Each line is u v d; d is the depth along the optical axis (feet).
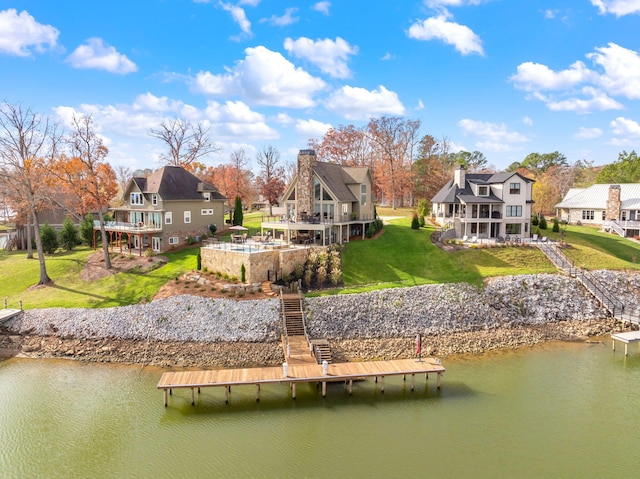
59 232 210.18
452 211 198.80
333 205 171.01
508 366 110.11
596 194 246.47
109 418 88.07
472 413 89.40
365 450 77.61
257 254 136.36
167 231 179.93
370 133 285.84
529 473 71.20
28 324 127.85
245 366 109.29
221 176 296.92
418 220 198.08
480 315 129.49
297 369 98.99
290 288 133.49
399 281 142.00
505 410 90.27
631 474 71.05
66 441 80.79
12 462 75.00
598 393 96.89
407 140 298.56
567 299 139.44
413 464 73.46
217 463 74.38
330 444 79.30
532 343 123.34
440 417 88.02
